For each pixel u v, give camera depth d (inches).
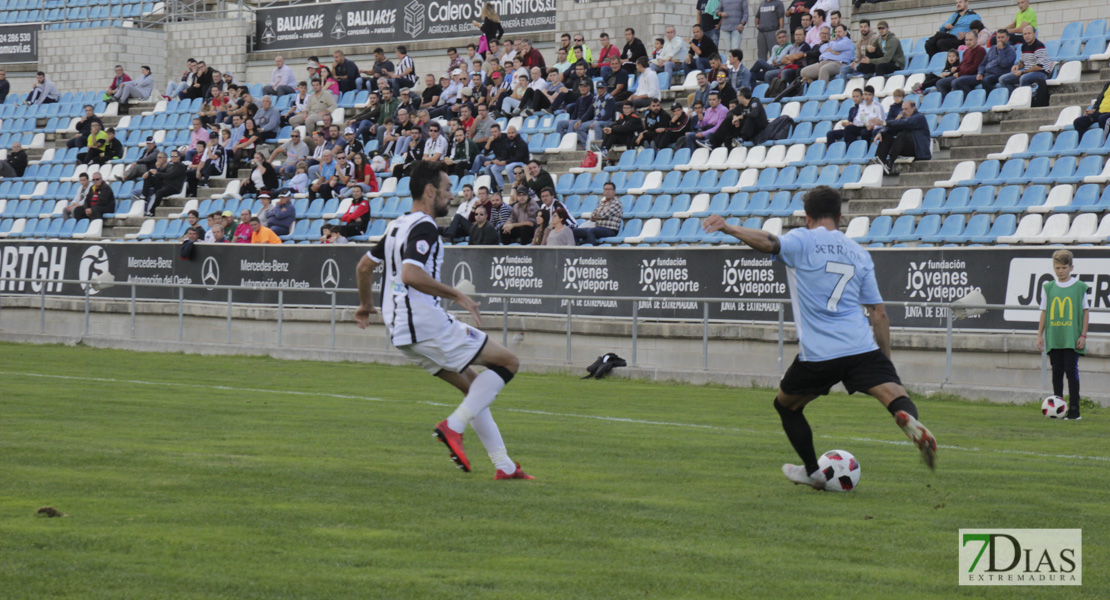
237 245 1211.9
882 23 1322.6
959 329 858.8
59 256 1320.1
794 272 386.0
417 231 410.6
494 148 1360.7
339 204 1407.5
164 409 636.7
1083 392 795.4
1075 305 701.3
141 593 257.4
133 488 382.0
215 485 390.9
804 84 1350.9
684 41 1509.6
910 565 301.3
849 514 366.3
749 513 365.7
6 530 314.2
